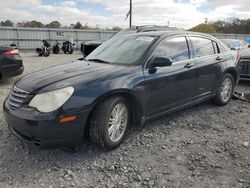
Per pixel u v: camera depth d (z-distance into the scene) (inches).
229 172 122.0
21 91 132.1
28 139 127.0
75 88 126.5
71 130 124.0
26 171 121.0
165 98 164.1
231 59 219.8
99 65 156.6
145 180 115.6
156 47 161.8
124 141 151.5
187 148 145.1
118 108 141.0
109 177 117.7
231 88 225.9
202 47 196.7
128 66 151.3
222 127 175.9
